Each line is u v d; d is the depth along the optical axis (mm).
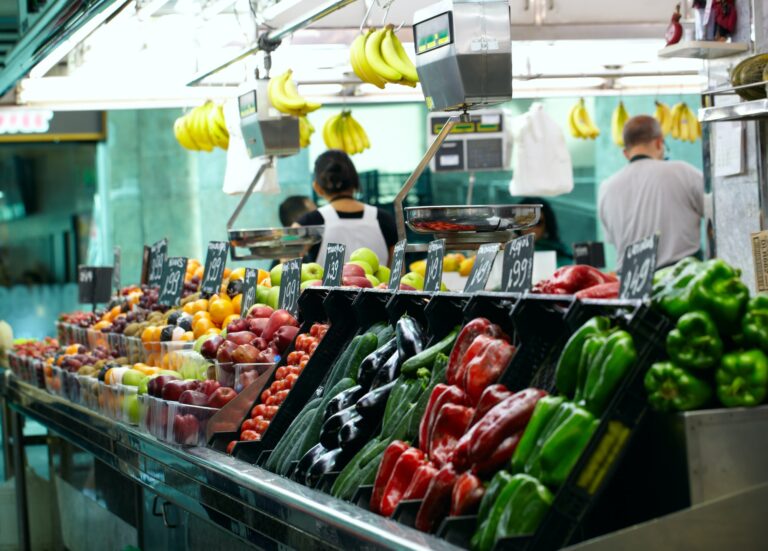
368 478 2475
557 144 8148
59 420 5133
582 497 1891
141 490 3996
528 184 8164
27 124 10000
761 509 1816
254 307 3943
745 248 4359
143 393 3928
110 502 4445
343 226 5988
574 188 10641
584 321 2119
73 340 5992
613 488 1929
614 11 6332
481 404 2199
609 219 6820
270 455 3098
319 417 2920
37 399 5625
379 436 2621
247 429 3322
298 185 10695
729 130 4383
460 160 8547
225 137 7273
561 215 10625
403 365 2670
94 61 7066
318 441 2898
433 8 4098
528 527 1892
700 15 4336
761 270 3791
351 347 3068
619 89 7918
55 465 5445
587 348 1985
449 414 2273
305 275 4414
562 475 1914
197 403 3432
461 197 10602
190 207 10945
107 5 4859
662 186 6555
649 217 6586
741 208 4367
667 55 4285
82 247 11172
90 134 10703
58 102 7555
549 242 10625
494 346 2305
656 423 1894
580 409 1938
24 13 6027
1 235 11094
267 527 2627
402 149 10586
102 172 10906
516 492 1921
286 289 3947
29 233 11148
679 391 1850
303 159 10648
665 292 1968
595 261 7961
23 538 6215
